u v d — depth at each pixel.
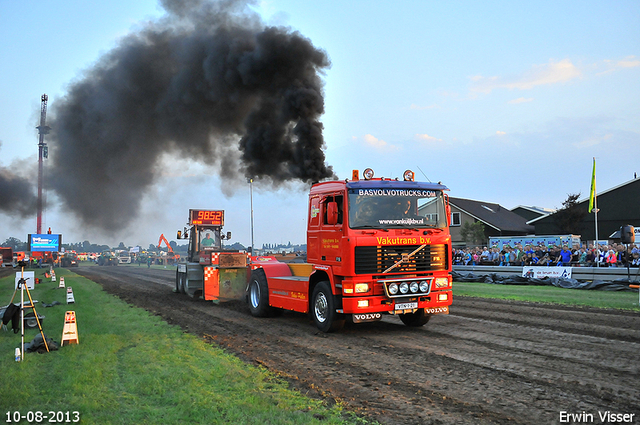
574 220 34.47
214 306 14.48
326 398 5.39
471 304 13.34
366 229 9.06
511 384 5.84
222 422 4.61
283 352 7.82
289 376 6.28
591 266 18.55
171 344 8.41
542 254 20.72
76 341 8.30
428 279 9.40
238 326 10.63
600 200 34.56
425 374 6.36
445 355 7.41
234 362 7.03
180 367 6.68
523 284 18.73
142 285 23.78
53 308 13.73
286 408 5.00
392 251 9.19
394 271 9.18
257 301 12.30
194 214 18.42
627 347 7.66
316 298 9.98
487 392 5.55
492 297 14.97
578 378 6.04
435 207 9.73
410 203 9.52
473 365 6.78
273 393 5.55
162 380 6.03
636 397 5.29
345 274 8.97
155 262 68.25
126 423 4.62
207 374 6.29
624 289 15.52
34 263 53.78
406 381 6.04
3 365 6.80
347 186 9.12
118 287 22.33
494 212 45.84
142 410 4.96
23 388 5.66
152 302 15.52
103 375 6.25
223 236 18.77
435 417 4.77
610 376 6.09
